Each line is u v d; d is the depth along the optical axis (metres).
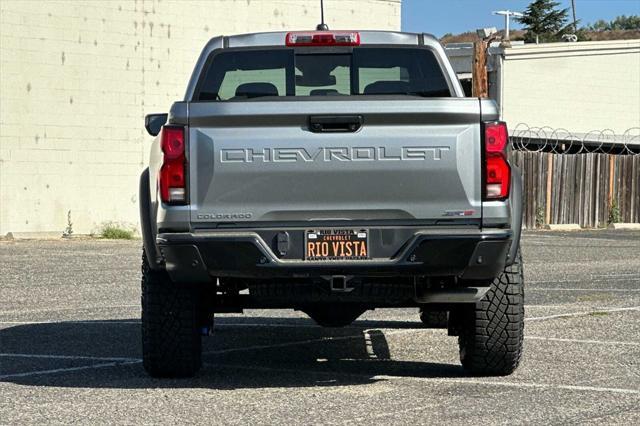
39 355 10.14
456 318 9.27
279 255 7.80
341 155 7.77
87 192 28.59
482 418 7.22
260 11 31.80
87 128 28.58
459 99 7.78
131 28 29.31
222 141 7.79
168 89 29.97
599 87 42.50
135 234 29.31
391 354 10.30
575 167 37.19
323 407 7.60
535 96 40.94
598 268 20.28
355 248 7.79
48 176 27.98
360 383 8.60
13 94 27.48
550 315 13.03
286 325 12.52
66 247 24.86
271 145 7.79
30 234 27.44
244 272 7.83
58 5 28.12
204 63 8.84
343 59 8.83
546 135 40.88
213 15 30.83
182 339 8.52
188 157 7.83
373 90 8.81
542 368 9.30
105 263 20.73
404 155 7.76
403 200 7.78
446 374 9.06
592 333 11.51
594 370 9.19
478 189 7.80
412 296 8.12
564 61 41.47
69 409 7.58
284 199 7.80
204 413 7.41
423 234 7.73
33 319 12.91
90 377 8.90
